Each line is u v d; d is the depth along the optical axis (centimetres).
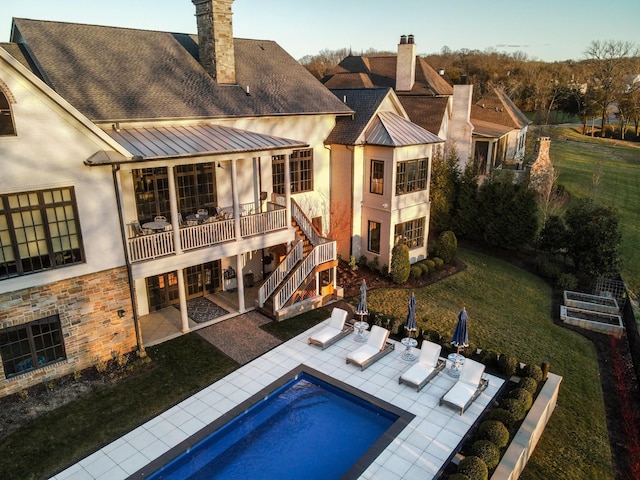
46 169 1306
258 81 2192
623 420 1427
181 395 1377
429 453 1145
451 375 1487
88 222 1409
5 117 1223
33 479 1070
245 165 2005
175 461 1130
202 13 1978
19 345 1349
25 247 1320
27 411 1288
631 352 1811
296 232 2097
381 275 2352
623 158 5366
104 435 1210
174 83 1895
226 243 1747
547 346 1817
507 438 1172
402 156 2239
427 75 4150
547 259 2641
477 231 2864
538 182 3359
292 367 1531
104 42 1883
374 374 1494
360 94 2467
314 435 1249
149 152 1479
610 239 2367
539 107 7950
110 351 1530
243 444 1211
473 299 2175
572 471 1198
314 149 2281
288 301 1900
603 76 6981
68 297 1409
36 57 1667
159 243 1570
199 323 1800
